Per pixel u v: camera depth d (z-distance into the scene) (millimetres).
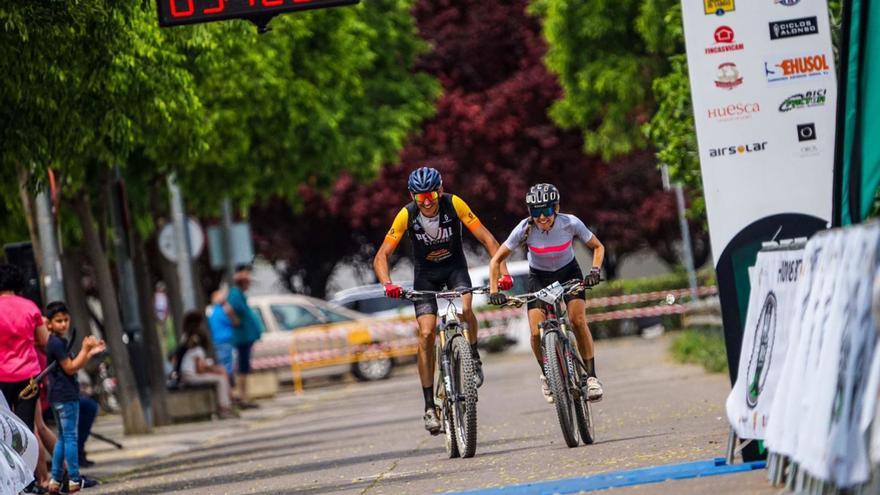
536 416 43938
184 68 48562
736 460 25266
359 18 80812
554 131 116500
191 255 73188
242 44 54719
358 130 81438
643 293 102188
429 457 34344
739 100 26078
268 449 45344
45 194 46469
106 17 36156
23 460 31766
